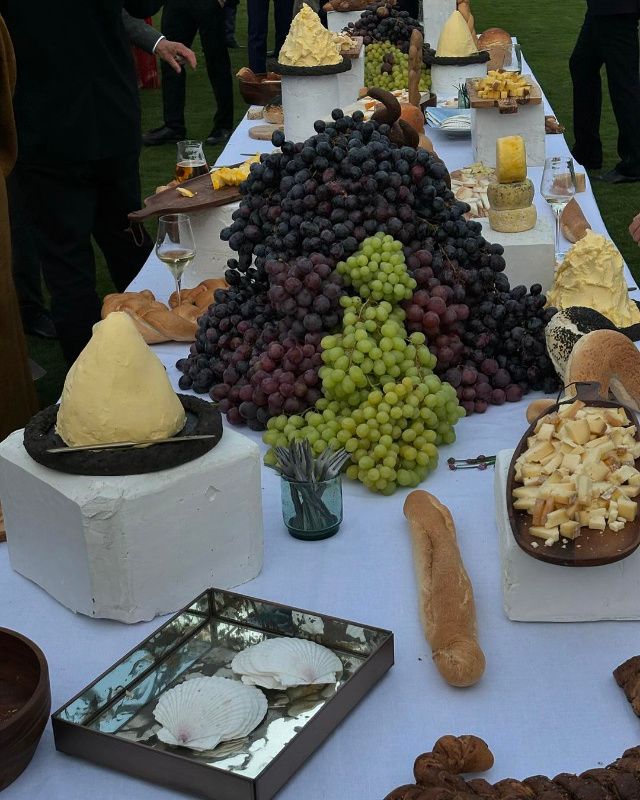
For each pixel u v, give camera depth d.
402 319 1.76
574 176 2.69
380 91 2.10
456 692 1.22
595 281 2.10
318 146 1.86
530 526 1.31
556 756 1.12
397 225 1.79
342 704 1.17
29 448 1.37
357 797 1.08
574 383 1.58
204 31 6.37
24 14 2.84
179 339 2.25
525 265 2.28
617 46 5.33
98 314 3.27
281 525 1.59
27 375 2.71
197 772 1.07
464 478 1.69
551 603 1.33
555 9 10.99
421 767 1.04
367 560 1.49
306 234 1.81
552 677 1.24
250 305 1.97
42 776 1.13
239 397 1.87
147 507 1.33
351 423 1.64
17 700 1.17
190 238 2.28
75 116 2.95
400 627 1.34
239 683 1.18
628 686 1.19
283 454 1.54
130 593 1.36
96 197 3.21
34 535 1.43
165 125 6.82
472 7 11.30
